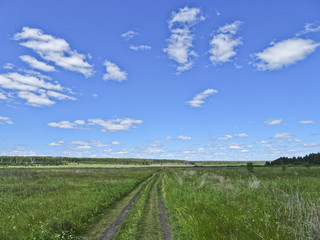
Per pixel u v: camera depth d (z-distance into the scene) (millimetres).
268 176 28219
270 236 6016
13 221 8867
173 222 9125
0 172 34250
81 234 8367
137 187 23859
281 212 7543
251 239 6039
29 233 7707
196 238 6551
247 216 7723
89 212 10992
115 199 15484
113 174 41000
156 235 7793
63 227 8523
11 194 16250
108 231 8633
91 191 17844
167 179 27844
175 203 11828
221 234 6621
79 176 34594
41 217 9695
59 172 39938
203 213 8484
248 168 41750
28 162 126250
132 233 7887
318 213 5602
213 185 15273
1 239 7258
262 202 9484
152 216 10461
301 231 5461
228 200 10250
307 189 12406
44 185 22016
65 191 17750
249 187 13875
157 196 16641
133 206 13266
